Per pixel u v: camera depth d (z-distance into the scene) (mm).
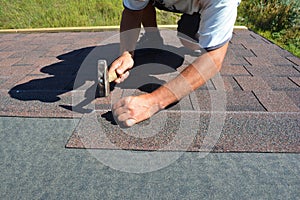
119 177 1023
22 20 3389
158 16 3453
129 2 1440
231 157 1109
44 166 1081
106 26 3125
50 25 3293
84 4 3697
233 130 1253
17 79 1801
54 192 969
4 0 3746
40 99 1526
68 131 1268
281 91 1612
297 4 3369
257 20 3361
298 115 1365
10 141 1219
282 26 3268
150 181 1005
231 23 1059
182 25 1638
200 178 1015
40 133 1264
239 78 1772
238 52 2252
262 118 1340
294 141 1188
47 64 2049
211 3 1044
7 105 1469
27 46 2514
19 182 1012
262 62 2045
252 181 1002
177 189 970
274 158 1104
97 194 957
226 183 993
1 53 2338
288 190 966
